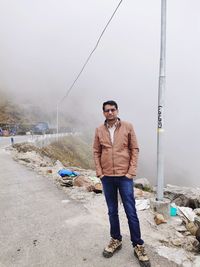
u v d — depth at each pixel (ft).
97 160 11.94
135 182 41.55
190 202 26.81
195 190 29.99
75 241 13.43
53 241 13.52
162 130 16.07
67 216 17.07
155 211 15.88
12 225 15.90
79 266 11.18
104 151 11.58
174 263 11.14
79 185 25.23
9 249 12.82
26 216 17.42
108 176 11.57
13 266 11.33
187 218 15.42
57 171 36.32
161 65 16.10
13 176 33.09
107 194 11.91
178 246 12.50
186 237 13.21
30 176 32.86
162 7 16.37
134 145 11.43
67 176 29.32
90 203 19.62
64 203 19.99
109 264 11.24
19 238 14.02
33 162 47.91
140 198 22.16
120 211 17.46
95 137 12.03
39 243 13.37
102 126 11.83
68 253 12.27
